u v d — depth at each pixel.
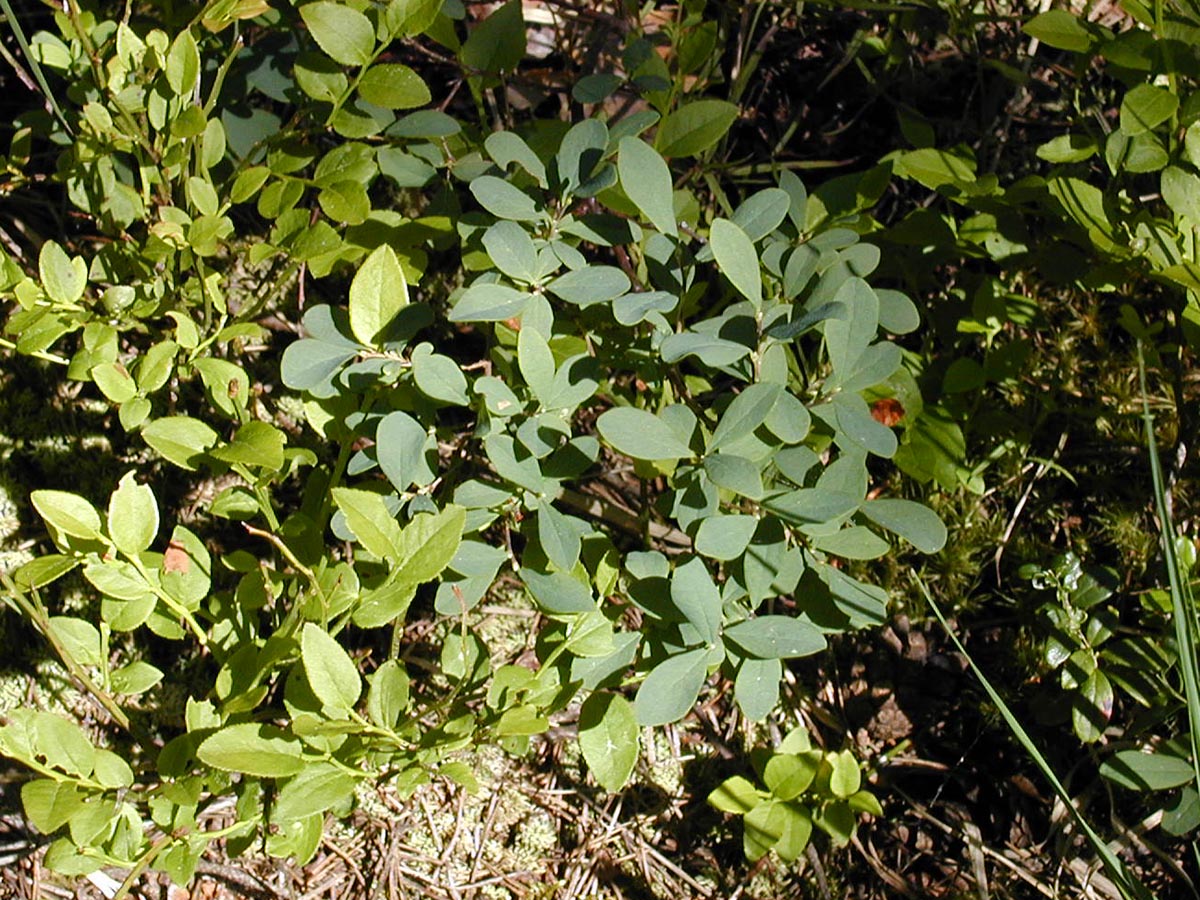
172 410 0.42
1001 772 0.47
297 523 0.38
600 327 0.41
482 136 0.45
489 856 0.44
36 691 0.45
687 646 0.37
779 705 0.47
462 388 0.36
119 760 0.35
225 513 0.38
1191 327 0.42
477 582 0.37
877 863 0.45
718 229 0.35
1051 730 0.47
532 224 0.39
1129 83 0.43
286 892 0.43
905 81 0.56
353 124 0.40
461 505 0.36
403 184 0.43
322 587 0.35
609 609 0.38
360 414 0.38
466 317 0.35
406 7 0.38
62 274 0.38
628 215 0.43
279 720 0.40
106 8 0.47
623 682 0.38
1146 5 0.42
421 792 0.45
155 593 0.36
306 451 0.39
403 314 0.37
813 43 0.57
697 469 0.36
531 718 0.34
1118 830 0.44
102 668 0.37
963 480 0.47
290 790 0.33
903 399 0.44
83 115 0.40
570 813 0.45
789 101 0.57
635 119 0.39
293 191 0.39
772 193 0.38
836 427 0.36
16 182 0.44
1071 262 0.45
